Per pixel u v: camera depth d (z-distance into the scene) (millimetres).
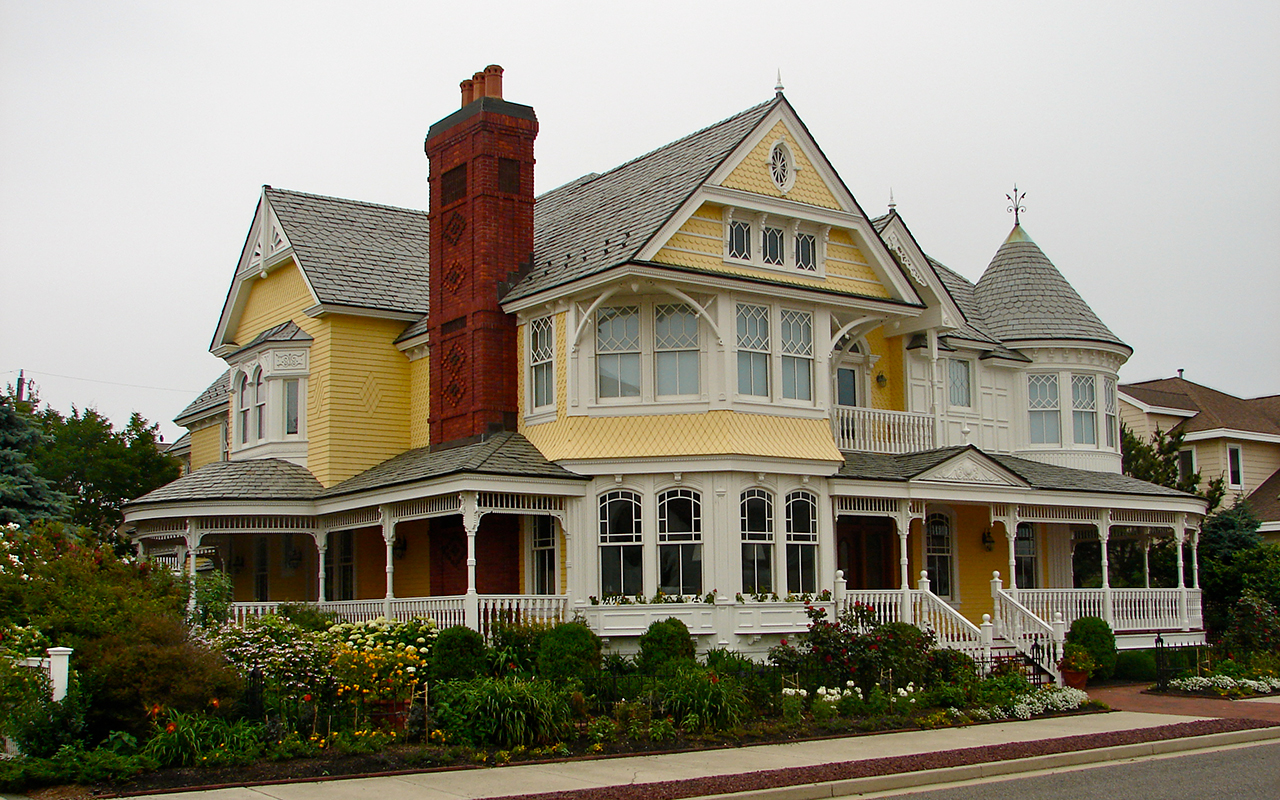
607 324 25094
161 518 27328
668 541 23969
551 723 17109
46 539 19859
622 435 24453
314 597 30797
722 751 17156
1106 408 33312
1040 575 31844
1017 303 33438
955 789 14812
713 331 24359
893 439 28188
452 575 26594
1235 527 35312
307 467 29375
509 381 26734
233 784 14211
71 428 39375
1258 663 27031
